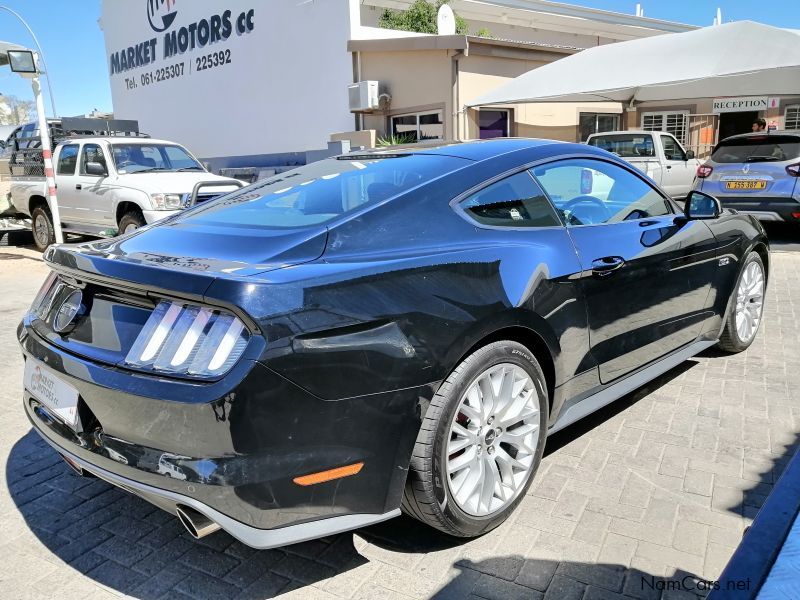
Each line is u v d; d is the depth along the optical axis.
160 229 2.89
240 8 16.44
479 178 2.87
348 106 14.37
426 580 2.38
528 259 2.73
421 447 2.31
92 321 2.39
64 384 2.41
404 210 2.62
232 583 2.41
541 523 2.69
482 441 2.54
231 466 1.99
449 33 14.37
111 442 2.23
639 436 3.45
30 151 11.43
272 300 2.04
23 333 2.78
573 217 3.18
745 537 1.40
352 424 2.15
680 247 3.64
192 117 18.94
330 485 2.14
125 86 21.64
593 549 2.51
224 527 2.03
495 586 2.33
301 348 2.04
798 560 1.31
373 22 20.16
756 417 3.64
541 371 2.76
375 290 2.24
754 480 2.97
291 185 3.16
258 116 16.70
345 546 2.61
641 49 11.41
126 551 2.63
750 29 10.10
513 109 14.54
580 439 3.44
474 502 2.50
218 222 2.83
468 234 2.69
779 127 18.62
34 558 2.60
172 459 2.06
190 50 18.42
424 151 3.22
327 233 2.44
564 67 12.09
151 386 2.08
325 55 14.60
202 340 2.06
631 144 13.71
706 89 13.84
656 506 2.78
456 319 2.38
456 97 12.91
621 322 3.24
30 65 8.92
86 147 10.29
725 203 9.58
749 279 4.60
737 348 4.65
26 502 3.03
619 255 3.19
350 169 3.16
